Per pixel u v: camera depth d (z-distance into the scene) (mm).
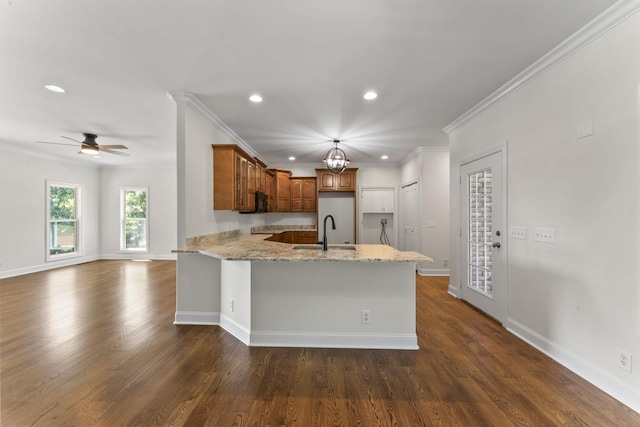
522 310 2814
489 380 2129
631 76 1809
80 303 3943
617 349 1897
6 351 2551
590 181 2086
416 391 2004
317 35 2107
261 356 2494
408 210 6406
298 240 6957
